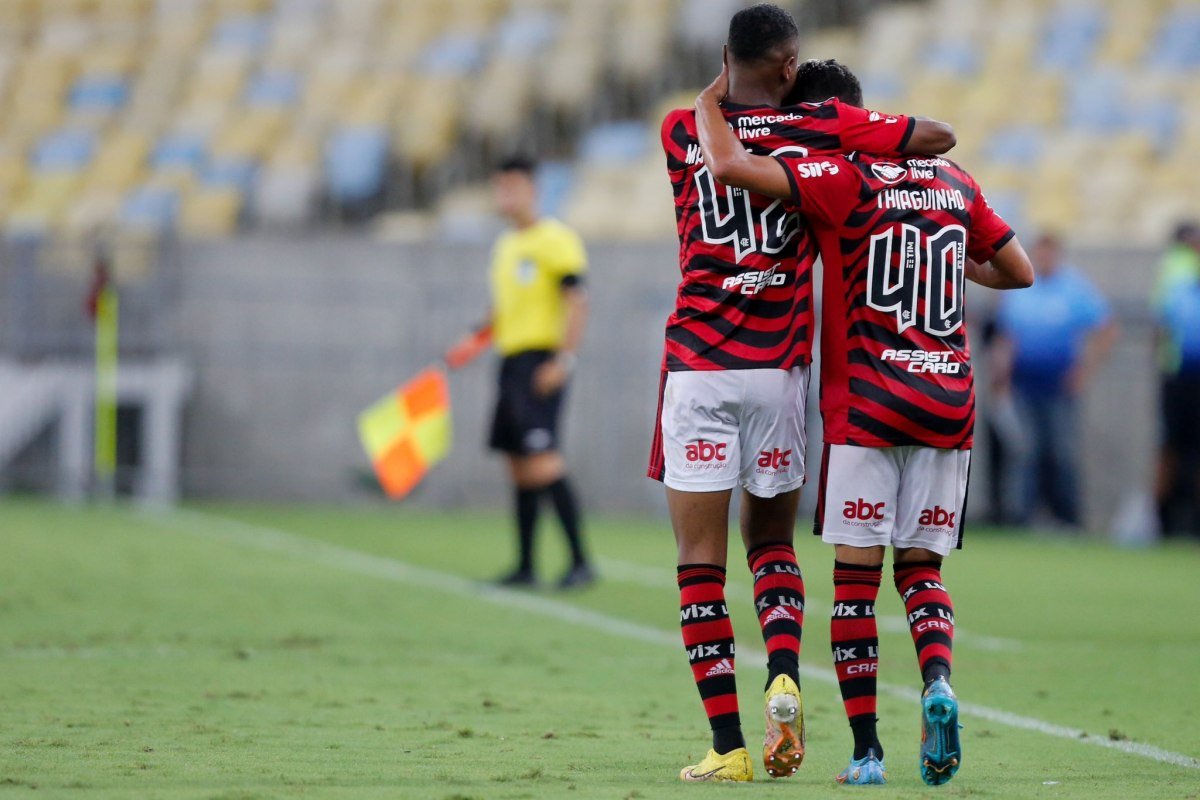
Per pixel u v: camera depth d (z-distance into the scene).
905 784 13.15
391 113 59.56
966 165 56.00
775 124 13.40
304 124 59.16
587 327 49.06
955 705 12.39
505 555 37.19
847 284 13.29
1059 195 54.50
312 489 49.75
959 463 13.54
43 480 48.81
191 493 49.59
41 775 12.60
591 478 48.97
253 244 49.66
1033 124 57.56
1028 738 15.95
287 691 18.25
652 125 60.94
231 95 60.19
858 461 13.25
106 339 48.22
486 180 59.75
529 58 61.75
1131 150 56.16
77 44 62.25
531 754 14.41
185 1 63.75
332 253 49.69
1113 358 47.81
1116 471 47.62
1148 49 60.78
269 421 49.78
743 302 13.41
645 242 48.97
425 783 12.60
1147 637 25.28
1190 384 44.50
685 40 62.66
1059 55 60.81
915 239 13.27
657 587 31.30
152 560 33.53
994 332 46.62
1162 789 12.90
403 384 49.66
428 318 49.62
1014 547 42.28
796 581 13.79
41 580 29.42
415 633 24.09
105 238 49.25
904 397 13.12
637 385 48.91
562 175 57.16
